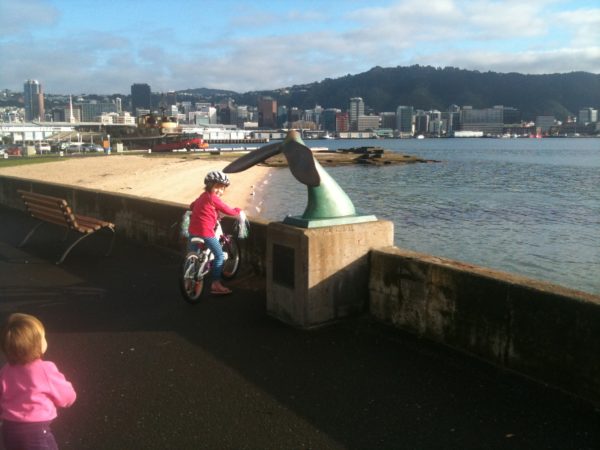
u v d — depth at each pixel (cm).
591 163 8212
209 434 377
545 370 423
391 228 602
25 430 292
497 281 454
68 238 1136
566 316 406
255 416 399
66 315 634
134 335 566
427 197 3803
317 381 451
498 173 6228
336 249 567
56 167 4806
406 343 518
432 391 427
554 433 365
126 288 746
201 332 570
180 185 3647
